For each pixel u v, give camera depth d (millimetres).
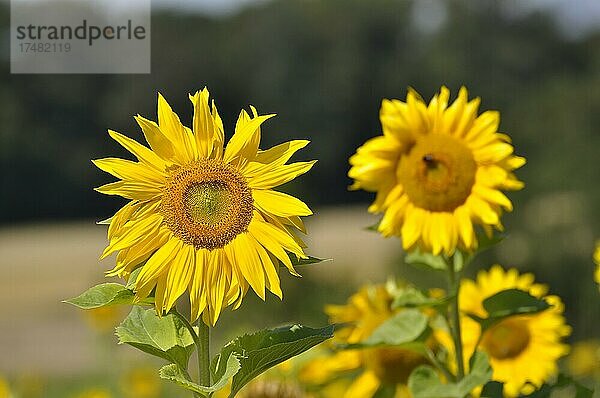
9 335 24938
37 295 30734
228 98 45125
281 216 2609
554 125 20328
